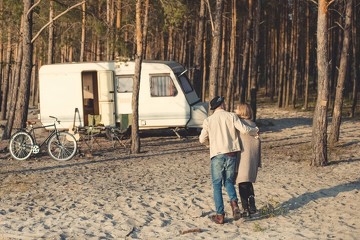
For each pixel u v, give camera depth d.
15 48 37.34
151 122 21.08
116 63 21.06
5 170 13.51
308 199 9.66
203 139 8.30
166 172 13.02
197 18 34.44
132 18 24.92
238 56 41.88
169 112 21.06
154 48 43.47
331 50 34.59
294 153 16.33
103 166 14.06
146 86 21.03
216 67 17.89
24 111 18.45
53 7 22.70
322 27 13.35
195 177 12.23
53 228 7.86
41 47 31.33
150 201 9.56
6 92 35.66
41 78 21.31
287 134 22.62
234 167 8.10
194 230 7.60
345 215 8.45
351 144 17.91
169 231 7.69
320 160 13.63
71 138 15.47
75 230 7.74
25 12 18.31
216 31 17.89
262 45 53.09
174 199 9.70
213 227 7.90
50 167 13.98
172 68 21.22
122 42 21.05
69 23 27.36
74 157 15.79
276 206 9.11
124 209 8.99
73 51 40.75
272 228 7.75
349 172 12.67
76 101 21.22
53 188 10.94
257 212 8.70
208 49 47.53
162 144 19.45
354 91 31.70
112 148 18.36
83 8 24.61
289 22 42.47
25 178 12.19
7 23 22.50
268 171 12.90
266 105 42.12
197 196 9.94
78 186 11.12
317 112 13.65
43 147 16.11
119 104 21.11
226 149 7.97
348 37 17.75
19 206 9.28
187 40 37.72
